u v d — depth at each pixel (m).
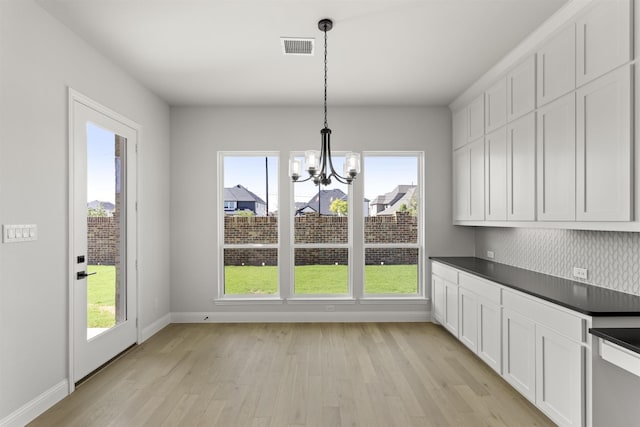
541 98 2.87
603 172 2.25
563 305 2.24
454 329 4.01
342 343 3.97
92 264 3.16
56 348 2.71
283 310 4.81
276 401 2.72
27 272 2.45
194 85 4.08
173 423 2.42
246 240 4.93
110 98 3.44
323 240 4.92
